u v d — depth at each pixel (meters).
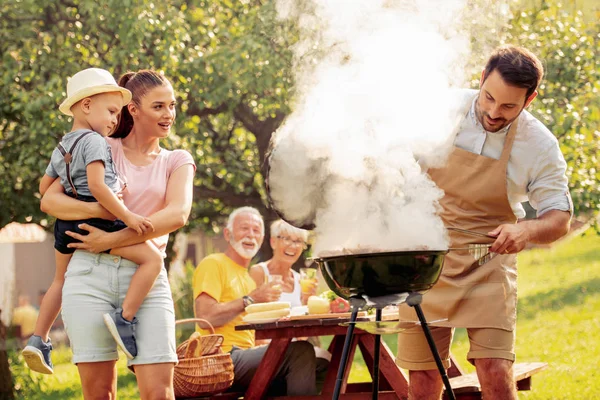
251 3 7.77
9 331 9.40
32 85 7.55
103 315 2.98
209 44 7.71
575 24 7.74
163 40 7.17
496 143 3.20
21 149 7.63
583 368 6.03
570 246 16.53
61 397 7.11
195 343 4.21
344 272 2.67
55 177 3.16
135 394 6.78
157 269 3.04
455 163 3.23
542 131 3.19
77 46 7.58
